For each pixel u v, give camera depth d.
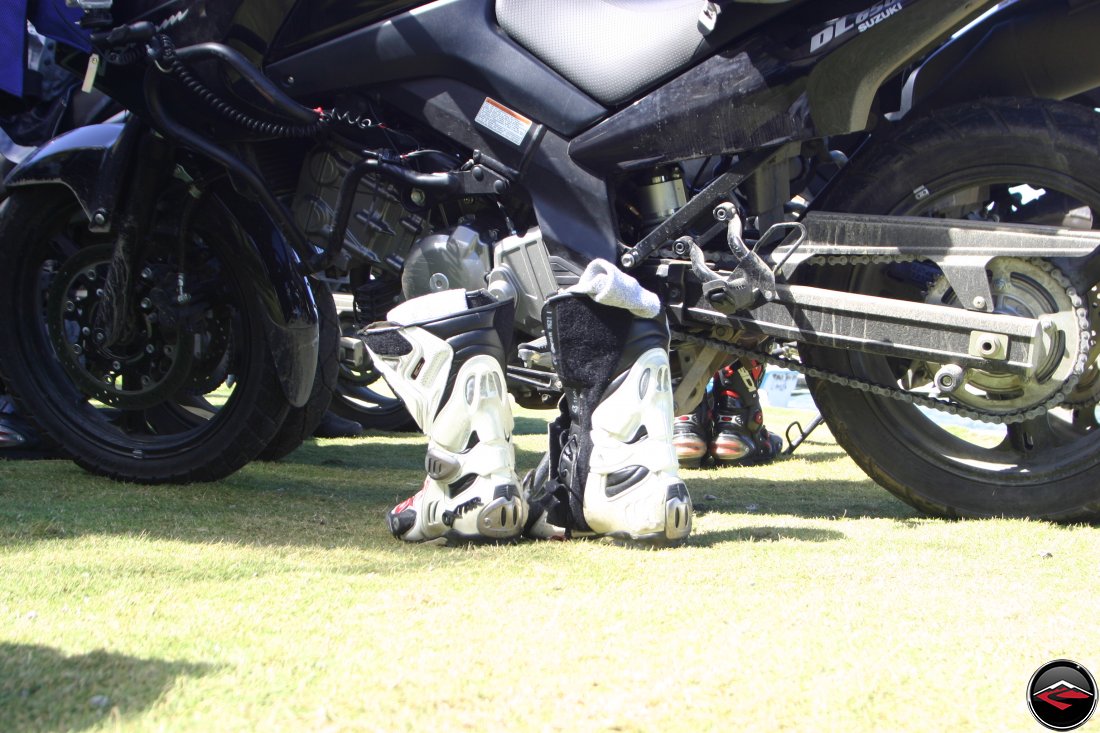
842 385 2.27
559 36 2.12
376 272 2.43
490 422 1.84
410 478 2.86
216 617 1.30
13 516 2.04
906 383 2.34
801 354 2.26
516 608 1.37
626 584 1.52
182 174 2.32
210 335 2.49
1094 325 2.16
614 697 1.05
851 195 2.20
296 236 2.30
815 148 2.17
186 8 2.17
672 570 1.62
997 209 2.39
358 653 1.17
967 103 2.16
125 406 2.47
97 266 2.46
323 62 2.24
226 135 2.27
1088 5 2.07
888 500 2.57
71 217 2.53
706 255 2.13
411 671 1.11
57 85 2.95
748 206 2.18
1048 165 2.08
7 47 2.18
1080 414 2.32
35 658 1.13
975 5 1.86
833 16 1.94
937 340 2.02
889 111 2.23
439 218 2.29
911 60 1.96
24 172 2.42
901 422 2.27
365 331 1.87
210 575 1.53
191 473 2.48
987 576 1.61
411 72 2.20
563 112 2.11
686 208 2.07
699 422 3.32
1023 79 2.18
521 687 1.07
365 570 1.60
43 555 1.67
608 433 1.83
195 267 2.46
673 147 2.06
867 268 2.24
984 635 1.27
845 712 1.02
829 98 1.96
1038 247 2.00
